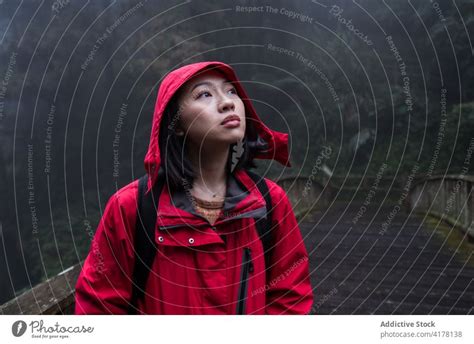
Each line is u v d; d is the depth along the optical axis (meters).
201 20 16.66
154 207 0.90
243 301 0.90
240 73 17.22
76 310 0.91
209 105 0.86
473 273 3.80
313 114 17.02
